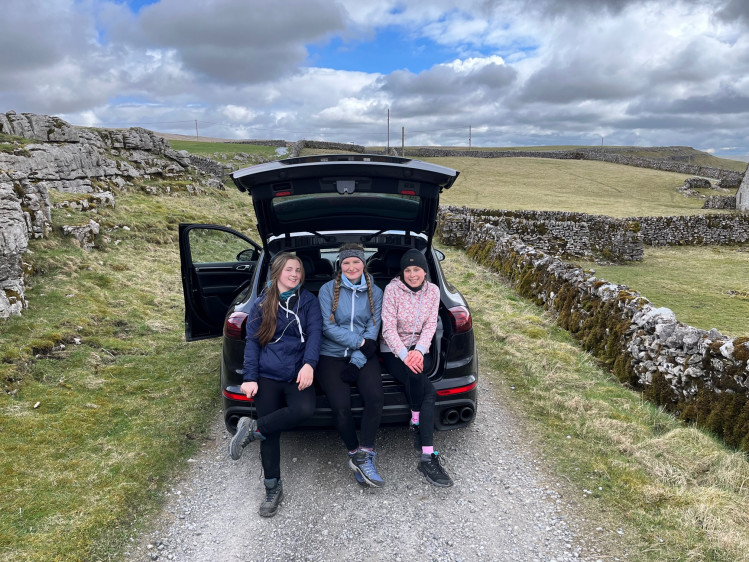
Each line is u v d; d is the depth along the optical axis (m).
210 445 3.58
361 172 3.31
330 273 4.43
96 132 18.98
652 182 45.50
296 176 3.35
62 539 2.51
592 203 33.53
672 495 2.91
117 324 5.90
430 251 4.18
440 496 3.01
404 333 3.16
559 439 3.65
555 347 5.71
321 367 3.05
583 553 2.48
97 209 11.28
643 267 16.28
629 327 5.12
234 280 5.40
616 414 4.01
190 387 4.44
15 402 3.86
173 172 19.97
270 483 2.86
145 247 10.02
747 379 3.56
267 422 2.78
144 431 3.66
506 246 10.58
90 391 4.23
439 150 64.06
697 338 4.13
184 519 2.79
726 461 3.23
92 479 3.03
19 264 6.12
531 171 51.53
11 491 2.85
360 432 3.08
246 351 2.92
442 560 2.47
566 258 17.06
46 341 4.86
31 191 8.02
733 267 16.28
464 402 3.25
